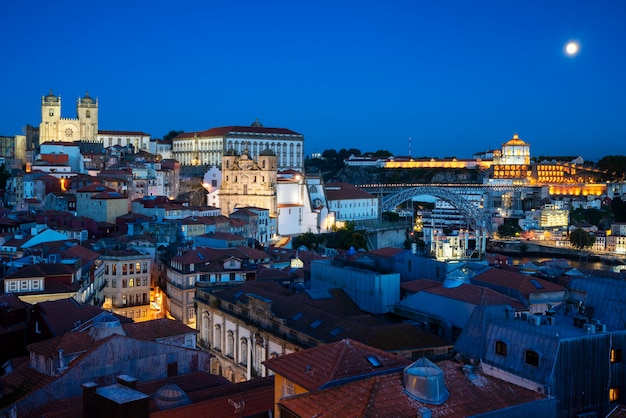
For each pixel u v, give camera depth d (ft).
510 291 299.58
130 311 520.01
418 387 156.46
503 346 212.84
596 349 204.13
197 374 242.17
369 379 162.40
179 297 498.28
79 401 212.02
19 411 212.02
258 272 488.85
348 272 331.77
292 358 195.52
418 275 368.07
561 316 242.78
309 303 312.71
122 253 527.40
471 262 391.04
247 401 204.54
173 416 190.29
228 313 343.26
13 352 295.28
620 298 252.21
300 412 155.53
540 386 194.90
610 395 206.08
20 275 391.86
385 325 260.01
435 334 281.13
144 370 244.42
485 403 159.84
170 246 600.39
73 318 298.76
